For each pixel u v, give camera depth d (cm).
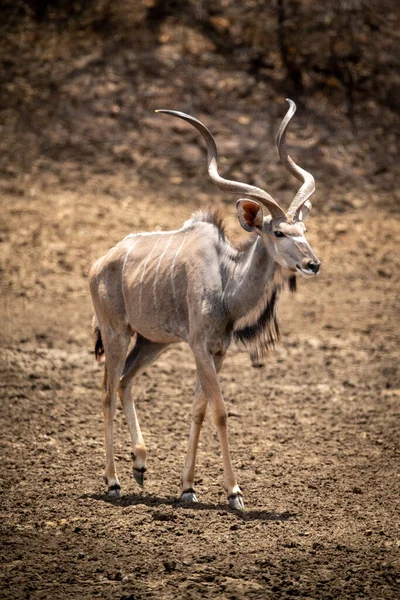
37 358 3133
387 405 2841
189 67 5766
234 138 5366
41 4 6122
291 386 3028
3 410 2648
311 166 5300
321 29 6138
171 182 5041
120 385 2205
